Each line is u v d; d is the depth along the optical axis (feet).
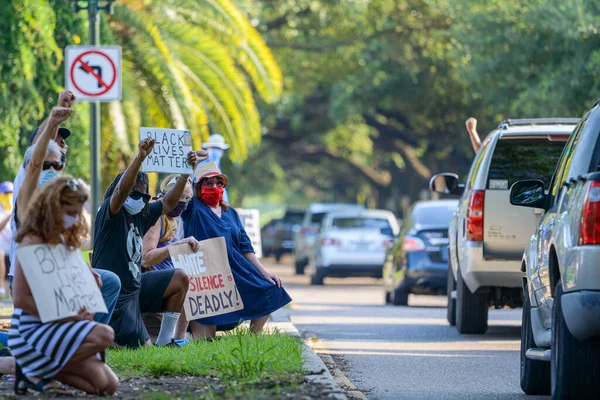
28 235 47.11
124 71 137.69
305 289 199.21
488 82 201.05
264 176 447.83
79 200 47.24
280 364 58.70
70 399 48.65
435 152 335.88
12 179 127.95
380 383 64.90
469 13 200.34
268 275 75.46
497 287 94.53
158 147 65.67
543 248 56.24
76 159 128.26
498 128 93.35
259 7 267.80
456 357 78.79
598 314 47.47
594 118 54.60
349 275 211.61
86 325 47.85
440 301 164.45
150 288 68.18
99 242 65.16
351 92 292.81
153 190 143.95
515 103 188.03
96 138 93.40
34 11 116.88
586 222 48.32
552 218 55.21
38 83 123.85
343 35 289.74
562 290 49.85
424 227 140.67
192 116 140.56
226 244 74.43
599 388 49.62
